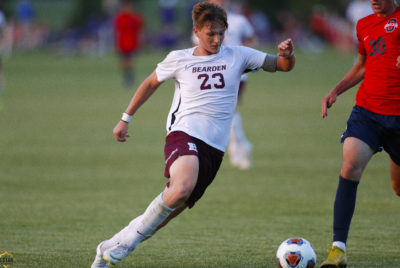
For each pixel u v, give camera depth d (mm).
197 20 18672
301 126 52812
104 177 34719
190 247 21750
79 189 31750
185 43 181875
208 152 18672
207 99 18844
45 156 40719
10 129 51469
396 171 20828
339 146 44125
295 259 18328
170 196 17562
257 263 19734
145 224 17922
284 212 27047
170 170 18062
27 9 178250
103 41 172250
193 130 18656
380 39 20000
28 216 26328
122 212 27141
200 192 18969
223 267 19344
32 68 118625
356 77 21344
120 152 42375
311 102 68250
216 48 18734
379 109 19781
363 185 32719
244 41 38438
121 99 72625
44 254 20734
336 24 176500
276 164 38250
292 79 95812
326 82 90062
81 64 129750
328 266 18656
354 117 20188
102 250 18188
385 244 21906
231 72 19109
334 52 158625
